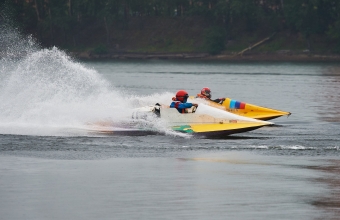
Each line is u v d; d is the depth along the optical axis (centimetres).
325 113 7650
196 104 5697
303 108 8281
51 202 3475
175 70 18450
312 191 3722
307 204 3466
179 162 4488
